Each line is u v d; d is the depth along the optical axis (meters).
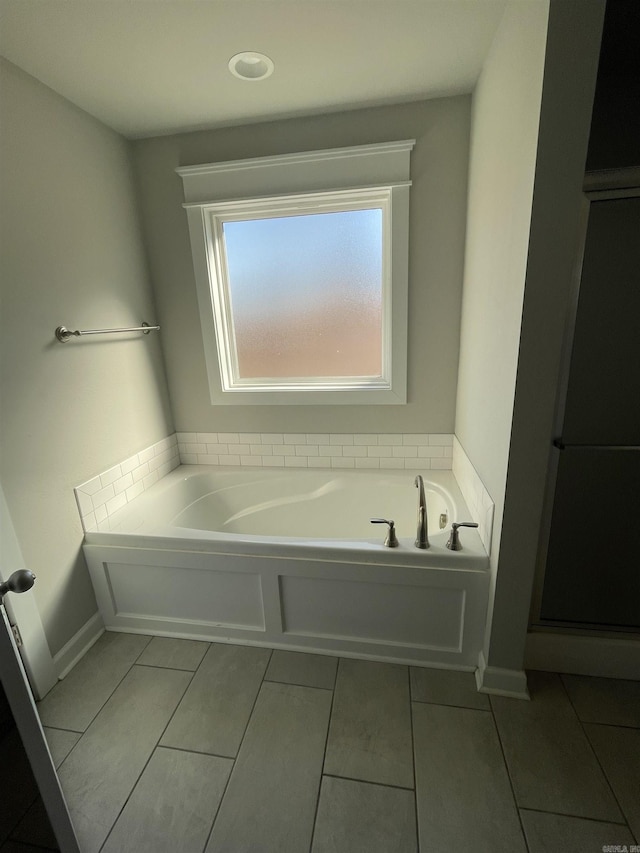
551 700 1.49
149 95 1.71
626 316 1.25
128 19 1.28
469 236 1.86
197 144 2.05
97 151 1.87
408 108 1.86
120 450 2.04
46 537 1.62
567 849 1.07
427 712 1.46
